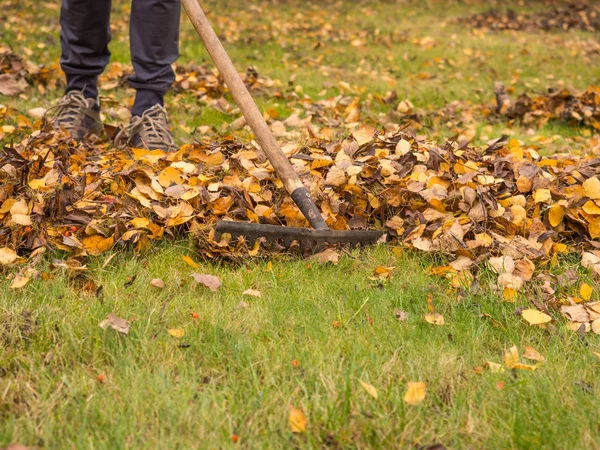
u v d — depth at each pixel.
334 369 2.05
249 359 2.07
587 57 8.50
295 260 2.79
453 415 1.88
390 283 2.63
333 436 1.77
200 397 1.90
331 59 7.67
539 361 2.16
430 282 2.68
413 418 1.87
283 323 2.31
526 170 3.26
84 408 1.84
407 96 5.90
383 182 3.19
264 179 3.18
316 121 4.96
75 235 2.76
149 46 3.71
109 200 2.99
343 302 2.47
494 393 1.98
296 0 12.76
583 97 5.39
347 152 3.39
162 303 2.43
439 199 3.04
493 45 9.08
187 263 2.70
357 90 5.89
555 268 2.84
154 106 3.78
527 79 7.05
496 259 2.75
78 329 2.20
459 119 5.24
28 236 2.73
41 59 6.38
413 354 2.15
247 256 2.75
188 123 4.70
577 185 3.25
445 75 7.07
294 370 2.04
